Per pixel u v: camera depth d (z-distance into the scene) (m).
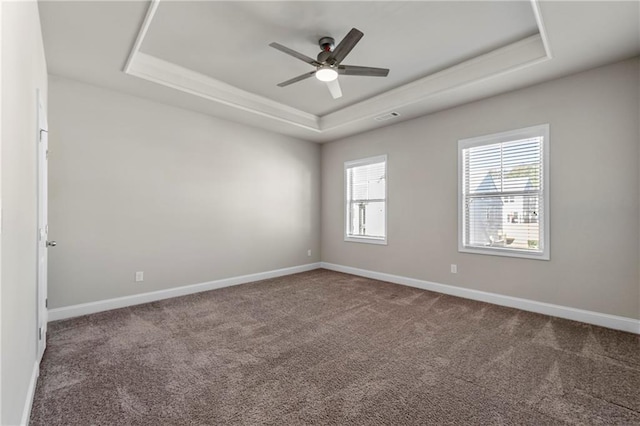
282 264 5.49
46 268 2.84
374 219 5.33
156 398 1.90
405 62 3.38
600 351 2.50
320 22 2.65
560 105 3.27
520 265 3.59
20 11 1.48
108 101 3.56
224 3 2.40
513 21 2.65
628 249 2.90
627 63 2.89
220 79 3.83
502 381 2.09
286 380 2.10
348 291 4.39
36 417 1.71
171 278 4.09
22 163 1.57
